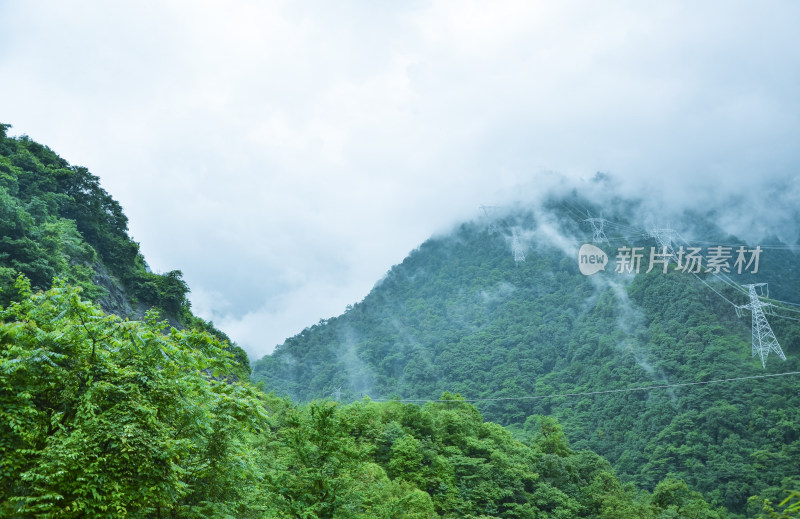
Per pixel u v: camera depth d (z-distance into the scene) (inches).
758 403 6176.2
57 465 524.7
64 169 3154.5
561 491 2859.3
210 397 724.7
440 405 3459.6
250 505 828.0
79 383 612.1
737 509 4734.3
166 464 600.7
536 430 6884.8
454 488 2343.8
